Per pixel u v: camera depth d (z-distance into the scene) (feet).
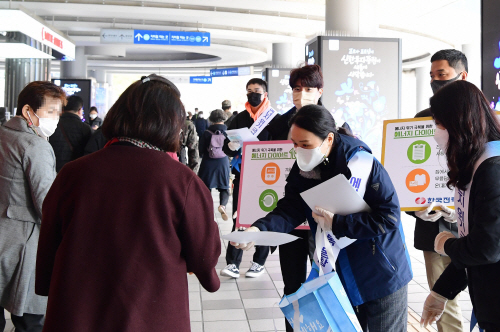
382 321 6.88
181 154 30.07
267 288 14.46
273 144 10.28
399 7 37.14
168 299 4.77
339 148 6.72
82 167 4.97
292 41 51.96
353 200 6.51
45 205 5.11
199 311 12.57
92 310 4.62
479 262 5.22
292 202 7.53
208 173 21.40
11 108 46.73
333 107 22.85
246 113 13.78
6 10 23.99
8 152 8.46
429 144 8.96
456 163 5.57
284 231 7.38
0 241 8.40
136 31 45.93
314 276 7.09
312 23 42.27
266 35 49.37
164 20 45.75
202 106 138.62
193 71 87.92
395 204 6.68
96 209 4.79
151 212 4.80
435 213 8.86
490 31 10.27
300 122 6.48
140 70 88.22
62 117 15.10
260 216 10.21
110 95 99.50
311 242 8.76
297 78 9.48
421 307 12.69
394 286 6.76
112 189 4.83
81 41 57.47
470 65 53.78
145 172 4.90
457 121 5.50
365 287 6.82
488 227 5.12
